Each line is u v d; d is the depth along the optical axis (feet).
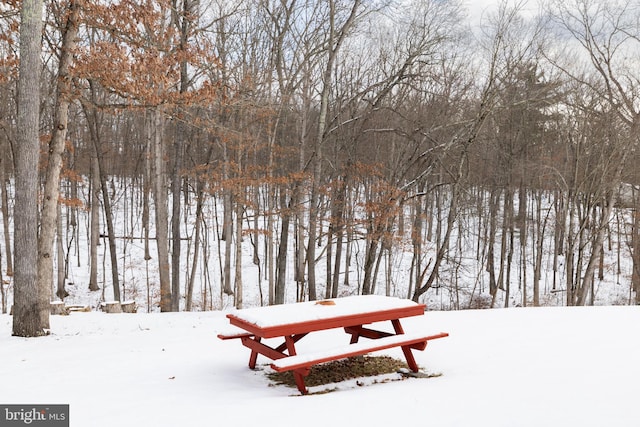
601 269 107.34
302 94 65.98
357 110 74.95
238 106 48.85
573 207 76.33
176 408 14.70
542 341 23.03
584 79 72.13
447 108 67.15
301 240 72.64
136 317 42.11
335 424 12.60
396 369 19.98
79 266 99.19
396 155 76.95
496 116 68.13
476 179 99.25
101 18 33.60
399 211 63.31
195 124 47.50
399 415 13.12
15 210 30.27
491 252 100.99
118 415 14.15
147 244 101.14
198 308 83.71
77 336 30.09
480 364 19.61
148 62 34.27
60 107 33.04
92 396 16.28
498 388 15.48
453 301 92.38
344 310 18.76
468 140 62.85
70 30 33.14
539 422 12.15
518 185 100.58
